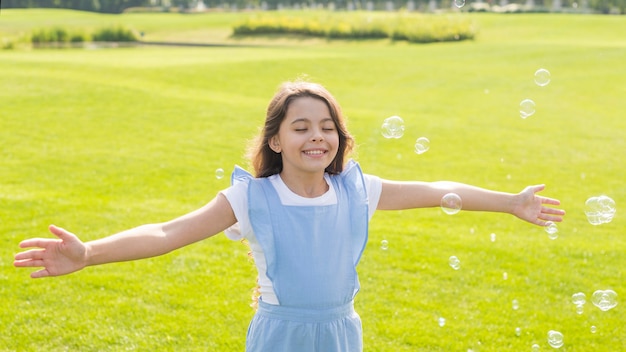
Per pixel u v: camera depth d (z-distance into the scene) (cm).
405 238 534
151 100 1131
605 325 386
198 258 480
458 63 1778
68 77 1287
